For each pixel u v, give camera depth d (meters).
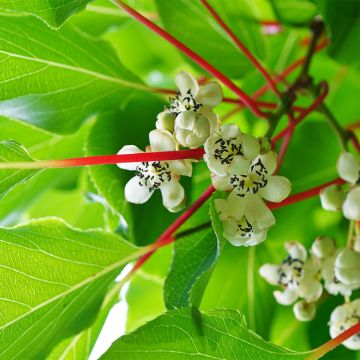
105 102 0.27
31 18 0.24
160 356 0.19
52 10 0.20
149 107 0.28
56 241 0.22
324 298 0.25
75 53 0.25
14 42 0.23
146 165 0.20
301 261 0.23
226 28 0.25
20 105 0.24
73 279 0.22
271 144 0.21
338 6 0.27
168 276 0.22
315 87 0.27
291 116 0.24
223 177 0.19
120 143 0.27
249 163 0.19
